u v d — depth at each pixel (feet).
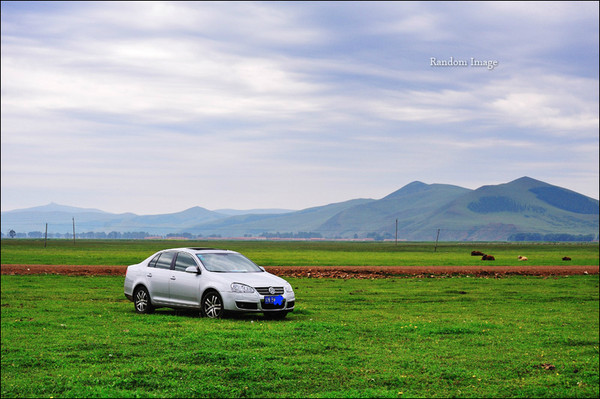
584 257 283.79
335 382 37.76
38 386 36.14
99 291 97.71
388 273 146.72
